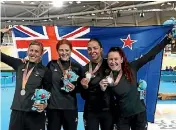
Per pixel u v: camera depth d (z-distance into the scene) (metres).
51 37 4.49
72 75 3.14
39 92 2.96
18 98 3.08
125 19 23.06
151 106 4.52
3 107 7.05
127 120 3.12
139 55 4.50
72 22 22.98
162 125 5.39
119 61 3.11
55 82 3.22
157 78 4.46
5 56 3.29
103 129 3.25
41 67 3.20
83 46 4.54
